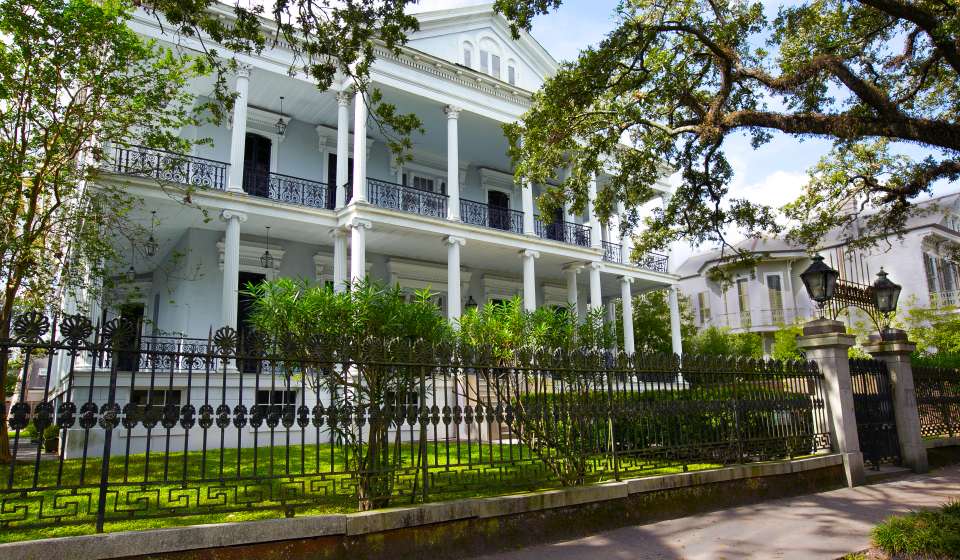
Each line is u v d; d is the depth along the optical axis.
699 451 7.59
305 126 19.34
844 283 10.55
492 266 22.61
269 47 15.84
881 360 10.53
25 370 4.04
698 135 9.38
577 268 22.12
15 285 9.91
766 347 32.00
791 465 8.13
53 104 10.13
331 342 5.04
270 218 15.79
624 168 11.15
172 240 17.25
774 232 11.73
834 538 5.95
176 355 4.45
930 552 5.10
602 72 9.80
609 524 6.21
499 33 21.27
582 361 6.61
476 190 23.36
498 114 19.62
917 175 11.07
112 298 12.62
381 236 18.17
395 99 18.33
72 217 10.60
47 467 8.39
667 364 7.42
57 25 9.79
